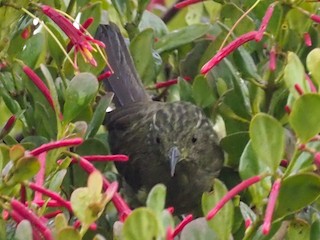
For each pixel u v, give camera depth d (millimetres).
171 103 10898
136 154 10688
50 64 8867
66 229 5566
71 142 6262
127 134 10766
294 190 6371
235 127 8938
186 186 10672
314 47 8852
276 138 6238
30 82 8203
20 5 7418
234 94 8688
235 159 8953
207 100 9289
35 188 6020
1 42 7625
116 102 10852
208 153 10516
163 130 10602
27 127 8539
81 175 8227
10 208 5797
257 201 6664
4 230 6070
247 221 6680
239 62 8578
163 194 5383
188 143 10500
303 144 6203
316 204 8133
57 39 7715
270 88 8625
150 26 9953
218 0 9586
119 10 9820
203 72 7352
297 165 6344
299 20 8648
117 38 10383
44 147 6227
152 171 10664
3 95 8320
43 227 5684
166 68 10211
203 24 9516
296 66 6387
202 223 5961
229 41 9031
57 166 6938
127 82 10641
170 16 11883
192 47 9898
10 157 6004
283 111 8641
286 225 7129
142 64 9773
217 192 6230
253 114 8734
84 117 8320
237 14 9148
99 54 8297
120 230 5746
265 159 6266
